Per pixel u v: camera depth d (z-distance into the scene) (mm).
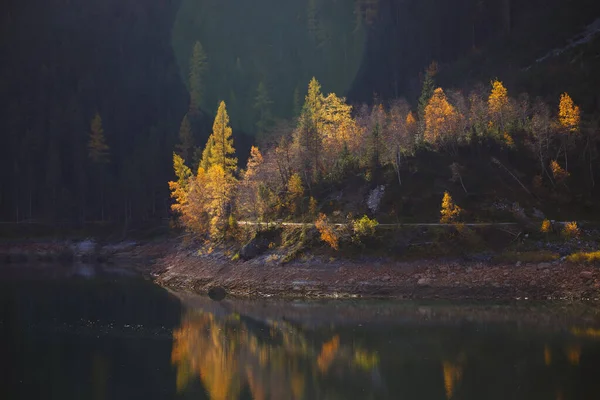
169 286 91312
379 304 69062
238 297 78188
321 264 80062
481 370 43375
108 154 198625
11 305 73812
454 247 77625
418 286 73312
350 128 112062
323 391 40406
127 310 70125
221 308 70375
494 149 96125
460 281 72562
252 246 88062
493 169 92500
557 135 98188
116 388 42188
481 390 39375
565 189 89188
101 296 80875
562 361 44625
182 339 55781
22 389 42062
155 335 57562
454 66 190125
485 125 101125
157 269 108125
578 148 97625
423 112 120125
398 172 92312
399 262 77562
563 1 183375
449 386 40375
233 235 96438
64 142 199750
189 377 44375
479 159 94688
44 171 192875
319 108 118562
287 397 39594
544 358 45500
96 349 52688
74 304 74375
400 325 57969
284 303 72250
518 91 135875
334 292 75125
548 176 91188
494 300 68375
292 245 85188
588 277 68000
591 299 65000
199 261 97000
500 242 77938
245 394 40438
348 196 92750
